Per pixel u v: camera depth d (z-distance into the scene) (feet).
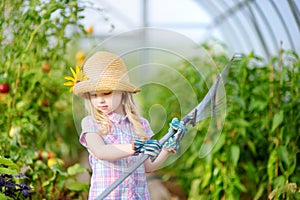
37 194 12.78
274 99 14.44
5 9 14.46
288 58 14.75
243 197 15.21
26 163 12.69
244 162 15.03
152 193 17.48
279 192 12.73
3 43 14.49
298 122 13.93
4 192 10.27
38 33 14.71
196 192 14.74
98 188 9.52
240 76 14.88
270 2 18.61
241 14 21.79
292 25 18.78
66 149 16.84
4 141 12.99
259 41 21.17
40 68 14.78
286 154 13.35
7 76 14.03
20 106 13.92
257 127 14.90
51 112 15.61
